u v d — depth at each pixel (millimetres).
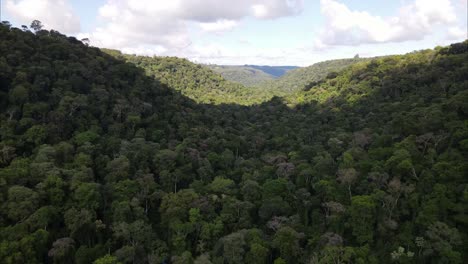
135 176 68688
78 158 66125
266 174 78125
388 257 53344
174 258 54625
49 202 57906
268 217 64750
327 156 79500
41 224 52625
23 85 74688
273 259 57844
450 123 68812
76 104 77750
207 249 59812
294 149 93688
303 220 65000
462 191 54156
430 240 50719
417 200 56906
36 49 89500
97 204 59188
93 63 96312
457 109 73688
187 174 74750
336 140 87375
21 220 53281
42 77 79812
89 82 90562
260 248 53656
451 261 48312
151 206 67625
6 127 66688
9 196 53812
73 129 76188
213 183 72188
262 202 68125
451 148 64312
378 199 58594
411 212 57812
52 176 58906
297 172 76375
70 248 53688
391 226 55438
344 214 59344
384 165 65812
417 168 62656
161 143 83562
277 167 79875
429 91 99000
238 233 56812
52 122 72562
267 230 63406
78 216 55031
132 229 57031
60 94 79625
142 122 88812
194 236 62125
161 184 70875
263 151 97375
